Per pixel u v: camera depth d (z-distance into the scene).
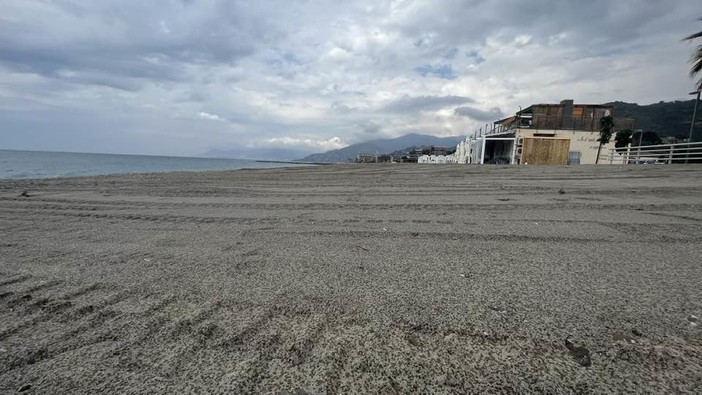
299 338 1.61
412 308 1.88
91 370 1.42
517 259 2.70
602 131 31.22
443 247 3.10
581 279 2.25
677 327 1.62
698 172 10.73
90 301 2.07
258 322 1.77
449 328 1.66
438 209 5.14
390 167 20.44
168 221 4.65
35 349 1.57
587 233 3.50
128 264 2.76
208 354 1.51
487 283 2.21
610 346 1.48
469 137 43.69
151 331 1.71
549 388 1.25
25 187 9.79
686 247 2.98
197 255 2.99
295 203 6.19
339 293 2.10
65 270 2.63
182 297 2.10
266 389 1.29
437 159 55.41
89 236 3.80
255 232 3.90
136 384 1.33
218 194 7.80
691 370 1.31
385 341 1.57
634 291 2.04
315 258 2.84
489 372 1.34
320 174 14.73
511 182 8.72
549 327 1.64
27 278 2.46
